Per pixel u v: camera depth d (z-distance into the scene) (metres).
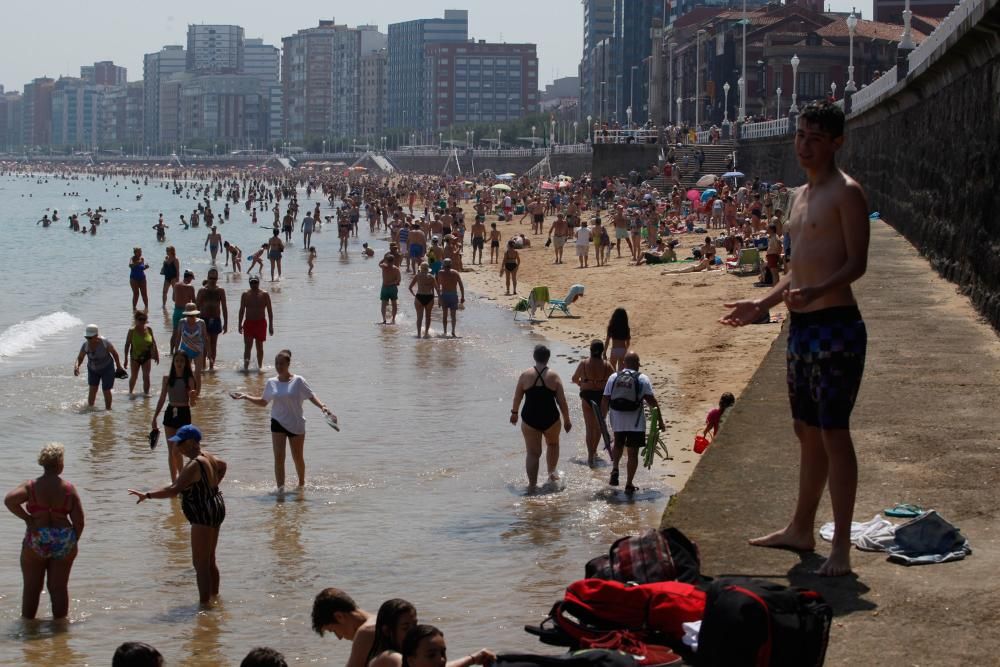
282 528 13.30
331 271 49.75
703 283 34.56
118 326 32.38
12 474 16.00
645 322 28.97
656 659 5.06
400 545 12.58
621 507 13.88
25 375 23.91
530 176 133.00
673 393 20.11
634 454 14.42
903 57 32.31
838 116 5.80
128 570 12.00
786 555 6.27
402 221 57.34
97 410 20.34
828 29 103.94
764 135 72.12
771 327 25.94
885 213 36.38
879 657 5.08
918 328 15.60
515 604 10.59
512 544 12.53
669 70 144.50
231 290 41.75
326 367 24.69
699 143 83.44
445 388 22.25
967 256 19.52
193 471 10.93
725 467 8.12
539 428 14.78
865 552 6.33
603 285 38.00
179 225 98.19
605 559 6.11
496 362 25.19
